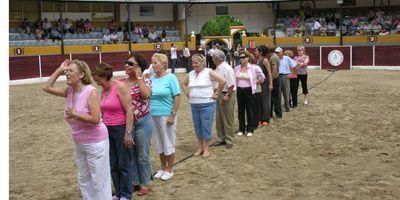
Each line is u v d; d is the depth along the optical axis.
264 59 9.77
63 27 27.33
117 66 26.66
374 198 5.31
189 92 7.32
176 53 27.09
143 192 5.62
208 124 7.27
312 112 11.57
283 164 6.89
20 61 22.30
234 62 26.78
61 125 10.76
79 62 4.46
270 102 10.63
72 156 7.76
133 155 5.57
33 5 26.97
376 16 29.44
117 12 29.91
